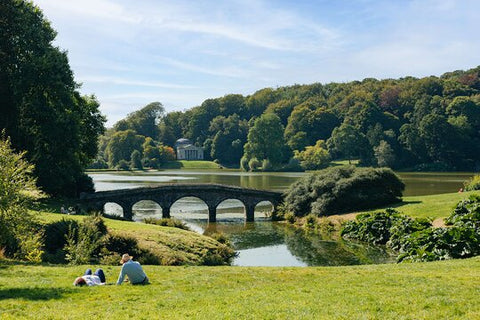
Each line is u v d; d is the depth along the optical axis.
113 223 43.78
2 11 46.66
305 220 62.62
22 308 13.50
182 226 51.72
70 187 62.41
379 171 62.06
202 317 12.54
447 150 153.75
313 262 39.12
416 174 140.00
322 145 181.62
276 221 66.38
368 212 55.34
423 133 156.75
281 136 173.50
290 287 17.12
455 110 163.12
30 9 51.38
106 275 20.72
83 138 62.50
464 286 16.06
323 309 13.26
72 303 14.30
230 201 90.88
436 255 31.39
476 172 147.38
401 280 17.77
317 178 65.50
